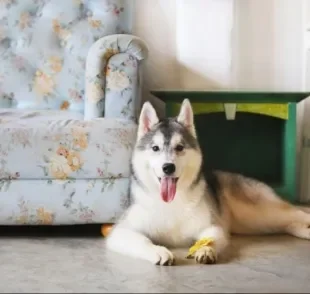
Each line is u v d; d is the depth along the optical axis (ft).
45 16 10.03
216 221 7.11
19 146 7.40
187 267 6.14
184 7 10.18
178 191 6.87
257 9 10.72
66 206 7.55
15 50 9.93
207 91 8.97
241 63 10.81
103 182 7.59
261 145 10.44
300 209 8.48
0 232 8.20
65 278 5.73
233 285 5.43
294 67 10.88
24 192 7.51
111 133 7.52
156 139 6.89
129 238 6.68
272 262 6.37
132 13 10.52
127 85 8.23
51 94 9.77
